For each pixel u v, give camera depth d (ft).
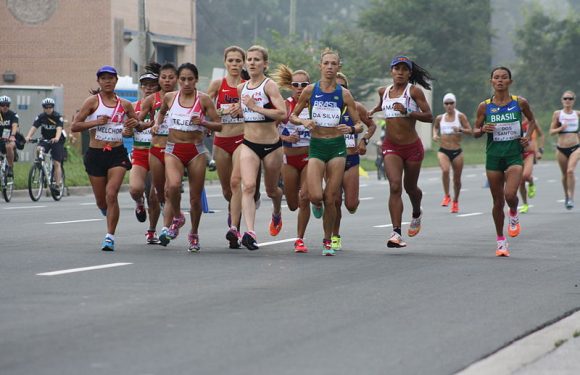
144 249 123.54
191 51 508.53
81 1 458.09
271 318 78.69
